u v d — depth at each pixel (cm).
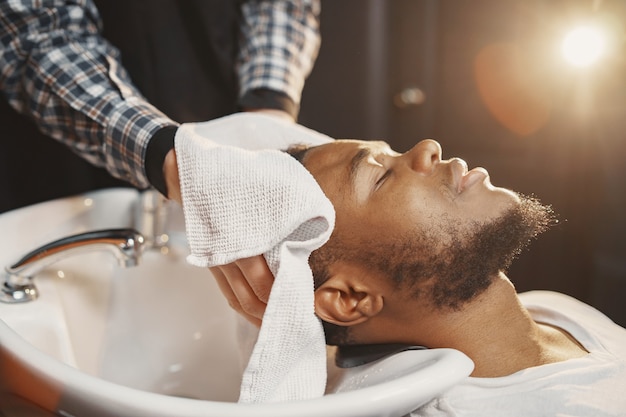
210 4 107
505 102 160
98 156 87
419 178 70
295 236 62
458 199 69
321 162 75
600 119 137
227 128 85
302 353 63
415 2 175
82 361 83
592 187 141
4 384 62
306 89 182
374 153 74
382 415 53
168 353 91
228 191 63
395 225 68
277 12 102
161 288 91
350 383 70
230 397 89
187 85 112
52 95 85
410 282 68
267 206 61
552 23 146
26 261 77
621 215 137
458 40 168
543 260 150
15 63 86
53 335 75
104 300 88
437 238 68
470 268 68
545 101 150
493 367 69
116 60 95
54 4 85
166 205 93
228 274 65
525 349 70
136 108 80
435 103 178
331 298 70
